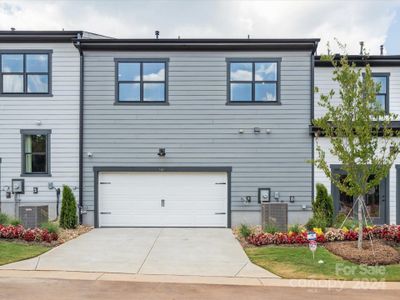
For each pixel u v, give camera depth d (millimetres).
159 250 10555
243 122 14664
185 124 14656
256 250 10344
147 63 14766
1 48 14773
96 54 14727
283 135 14641
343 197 14531
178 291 7168
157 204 14703
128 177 14734
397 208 14492
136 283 7660
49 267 8695
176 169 14625
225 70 14727
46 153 14727
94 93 14688
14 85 14820
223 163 14633
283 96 14672
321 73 15562
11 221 12273
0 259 9141
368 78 9453
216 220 14656
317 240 10625
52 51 14781
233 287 7449
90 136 14664
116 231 13688
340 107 9664
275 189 14578
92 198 14625
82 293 6973
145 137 14664
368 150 9242
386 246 10070
